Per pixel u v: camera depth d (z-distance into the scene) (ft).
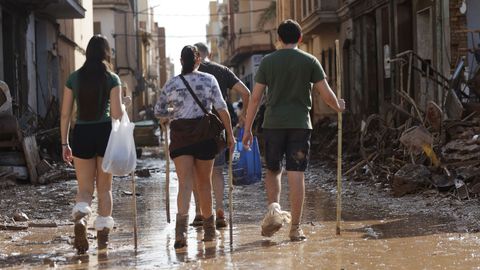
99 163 30.99
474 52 65.57
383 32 97.96
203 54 37.24
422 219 37.37
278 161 32.09
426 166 48.73
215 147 32.04
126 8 238.68
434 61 75.25
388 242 30.94
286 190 55.88
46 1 94.02
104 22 235.61
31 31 102.73
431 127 53.36
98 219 31.14
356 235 33.12
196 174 32.76
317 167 75.56
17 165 63.05
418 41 82.33
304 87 31.89
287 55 31.78
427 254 28.02
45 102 108.78
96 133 30.58
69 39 131.13
